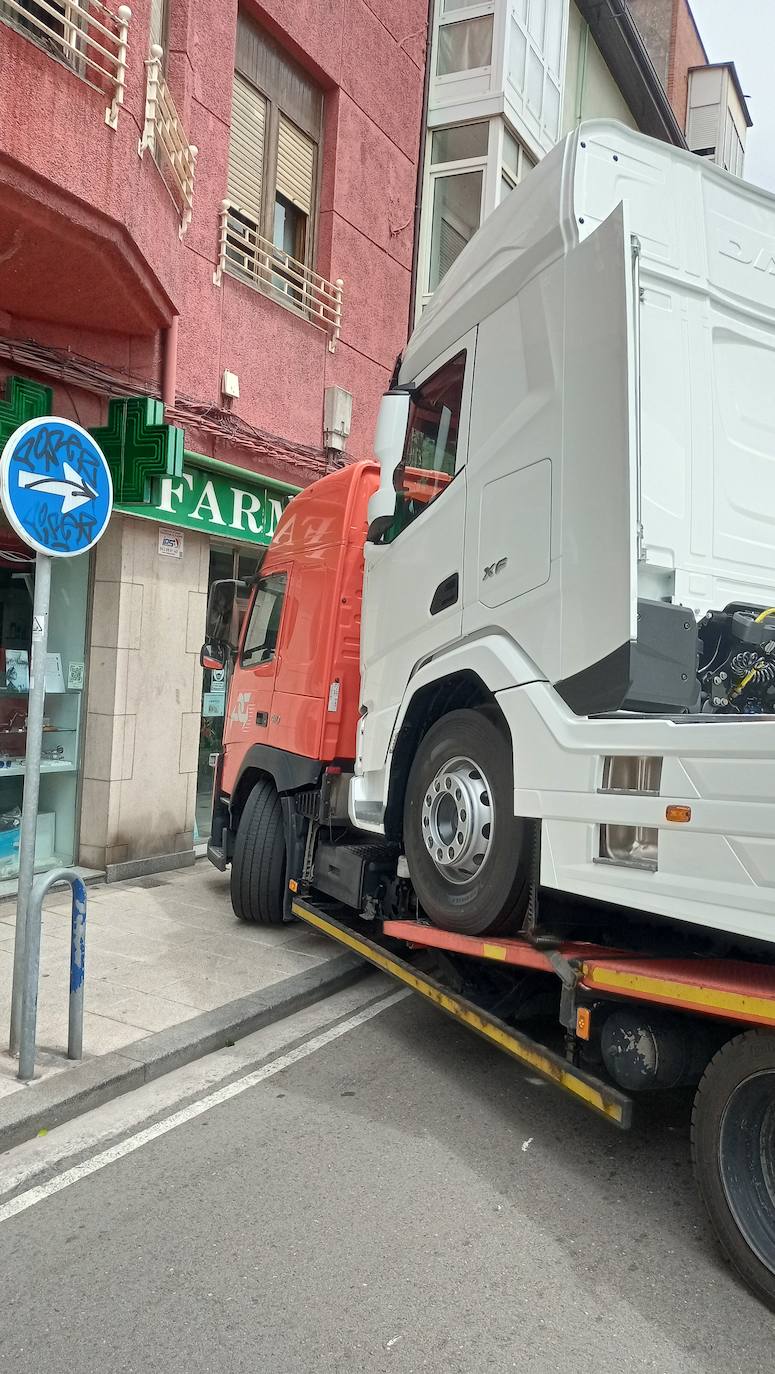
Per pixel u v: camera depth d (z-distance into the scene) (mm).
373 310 11047
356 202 10656
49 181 5473
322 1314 2699
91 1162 3592
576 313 3566
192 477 8297
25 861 4168
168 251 7098
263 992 5277
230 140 8914
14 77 5219
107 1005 4988
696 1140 3002
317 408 10062
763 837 2650
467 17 12062
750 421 3922
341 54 10250
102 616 7754
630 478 3211
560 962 3449
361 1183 3445
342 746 5727
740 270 3947
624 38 16062
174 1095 4184
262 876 6371
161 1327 2641
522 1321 2682
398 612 4867
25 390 6586
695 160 3896
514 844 3775
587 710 3383
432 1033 5031
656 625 3250
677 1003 2945
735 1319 2717
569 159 3686
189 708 8508
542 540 3693
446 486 4496
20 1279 2861
